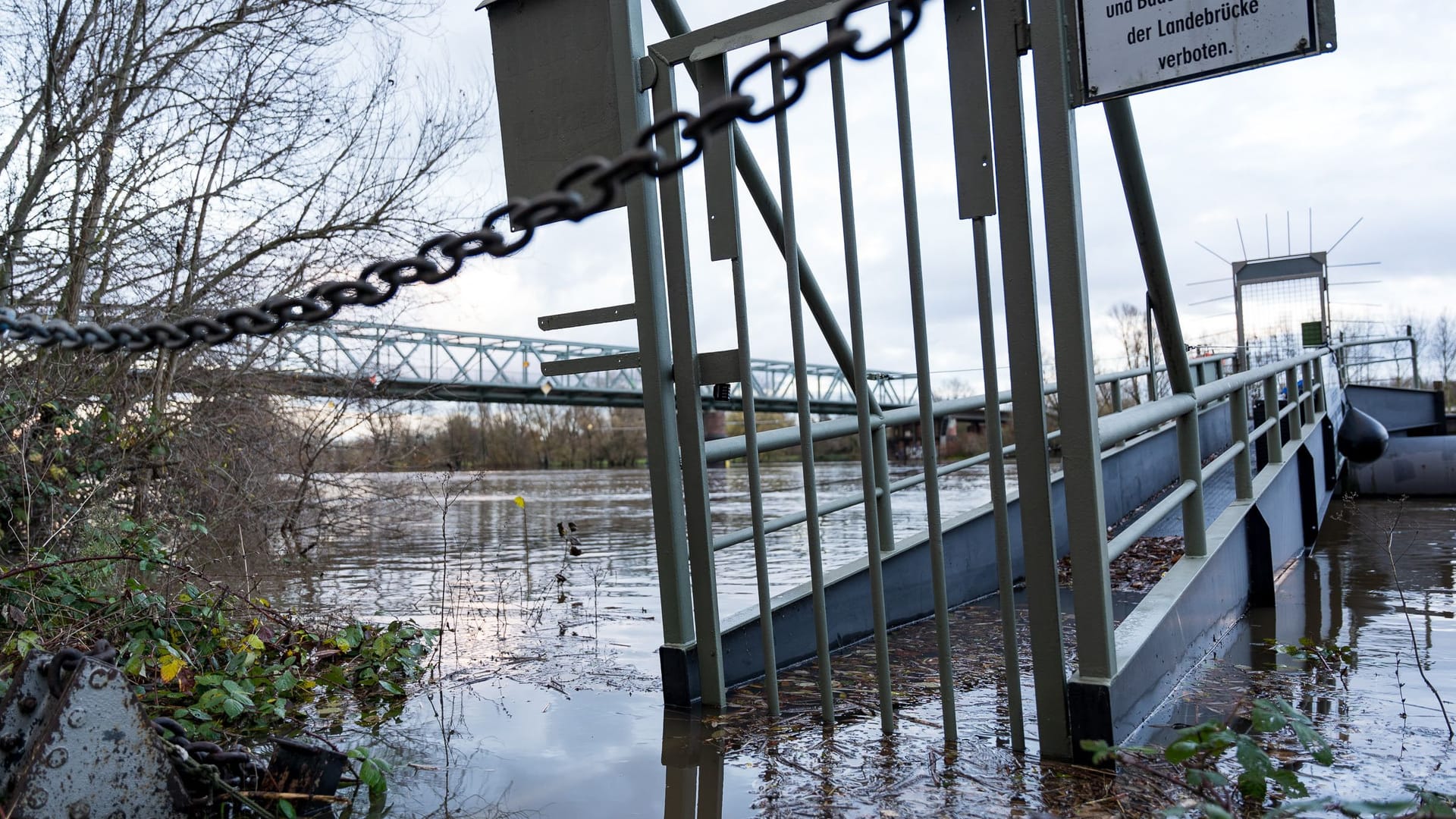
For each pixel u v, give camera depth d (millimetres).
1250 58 2660
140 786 2197
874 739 3195
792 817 2494
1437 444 13812
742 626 4027
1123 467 9086
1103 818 2408
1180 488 4164
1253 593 5652
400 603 6668
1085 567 2920
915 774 2812
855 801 2594
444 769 2971
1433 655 4281
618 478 43906
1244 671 3990
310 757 2621
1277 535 6914
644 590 7344
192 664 3850
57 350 6625
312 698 3945
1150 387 10203
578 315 3875
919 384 3117
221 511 8250
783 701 3746
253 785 2572
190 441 8203
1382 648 4445
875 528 3254
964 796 2605
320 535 11086
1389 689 3686
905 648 4711
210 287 8836
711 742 3217
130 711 2195
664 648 3754
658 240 3676
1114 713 2898
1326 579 6695
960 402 5629
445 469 12570
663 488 3721
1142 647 3266
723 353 3578
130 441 7203
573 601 6719
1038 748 3027
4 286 6953
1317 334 19016
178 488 7789
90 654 2264
